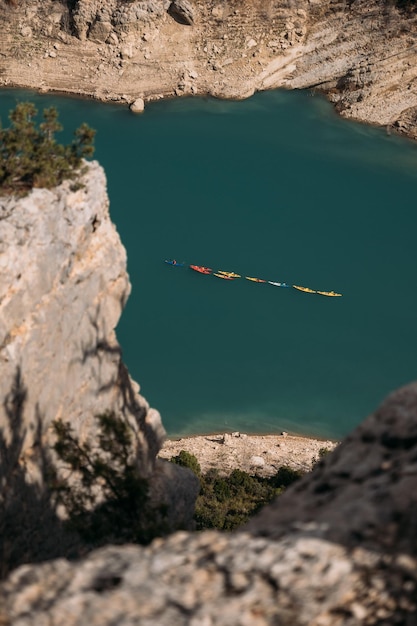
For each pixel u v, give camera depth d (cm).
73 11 16862
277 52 17150
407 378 11194
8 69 16875
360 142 15712
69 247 3806
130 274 12388
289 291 12431
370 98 16412
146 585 1748
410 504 1848
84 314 4041
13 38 17075
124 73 16800
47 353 3750
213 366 11106
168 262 12644
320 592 1756
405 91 16438
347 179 14862
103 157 14838
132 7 16838
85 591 1745
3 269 3416
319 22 17412
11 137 3897
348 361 11388
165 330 11562
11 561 3550
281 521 1942
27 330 3588
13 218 3522
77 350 4034
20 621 1709
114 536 3700
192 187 14275
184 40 17138
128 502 3619
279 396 10775
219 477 8075
